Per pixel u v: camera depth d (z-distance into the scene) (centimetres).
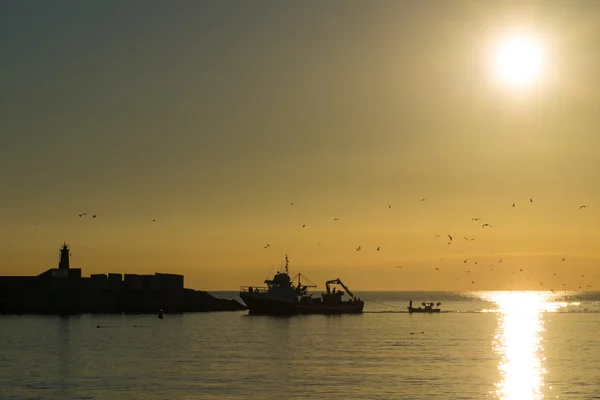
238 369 10581
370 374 10081
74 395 8531
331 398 8362
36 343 14425
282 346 14038
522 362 11606
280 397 8412
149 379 9638
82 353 12681
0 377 9825
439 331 18400
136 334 16662
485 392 8750
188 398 8344
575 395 8600
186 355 12400
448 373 10206
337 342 14950
